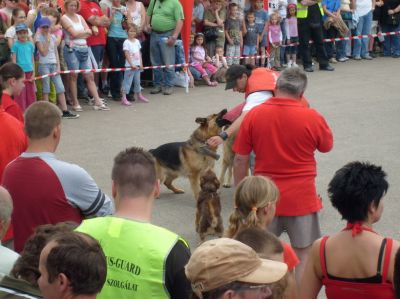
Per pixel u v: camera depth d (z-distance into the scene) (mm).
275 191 4445
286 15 17688
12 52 11930
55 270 2627
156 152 8852
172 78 15070
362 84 16281
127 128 12258
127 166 3564
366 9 19156
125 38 14250
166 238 3459
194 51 15852
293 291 3801
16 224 4559
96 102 13633
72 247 2664
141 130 12125
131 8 14609
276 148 5398
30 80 12062
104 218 3545
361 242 3707
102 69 13695
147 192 3580
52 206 4480
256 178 4469
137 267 3400
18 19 11938
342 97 14867
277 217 5508
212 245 2707
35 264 3172
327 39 18359
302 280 3932
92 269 2650
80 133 11914
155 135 11797
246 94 7051
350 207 3742
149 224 3510
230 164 9078
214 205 7145
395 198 8812
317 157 10500
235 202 4496
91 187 4570
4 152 5320
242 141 5578
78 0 13281
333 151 10812
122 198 3568
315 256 3865
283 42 17859
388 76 17234
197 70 15945
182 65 15180
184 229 7977
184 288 3395
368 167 3803
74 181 4512
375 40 20125
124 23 14188
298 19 17734
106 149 10984
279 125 5367
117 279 3424
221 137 7363
